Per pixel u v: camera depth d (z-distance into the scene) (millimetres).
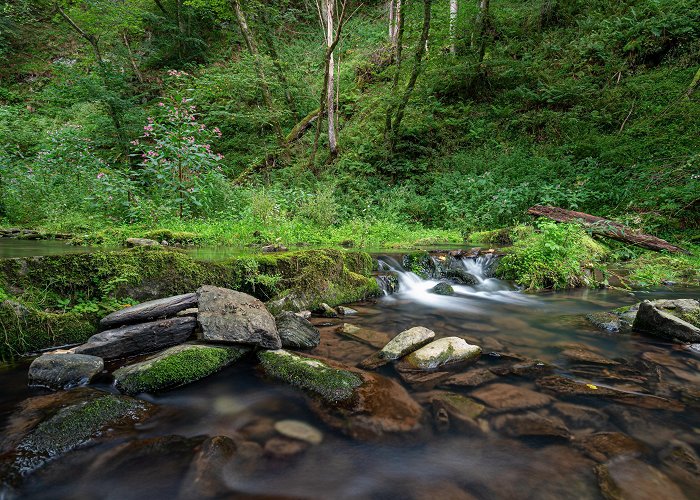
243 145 14656
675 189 8586
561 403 2229
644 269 6512
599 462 1708
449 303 4785
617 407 2193
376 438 1862
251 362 2709
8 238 5156
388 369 2664
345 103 15867
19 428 1793
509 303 4875
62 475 1548
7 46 18875
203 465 1628
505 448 1806
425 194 11969
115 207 7105
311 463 1677
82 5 13430
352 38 18344
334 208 9609
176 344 2816
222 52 18656
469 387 2412
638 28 13297
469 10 16125
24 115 14633
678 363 2871
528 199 10164
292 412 2082
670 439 1888
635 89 12156
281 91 15180
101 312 2924
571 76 13727
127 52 15039
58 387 2203
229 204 8273
